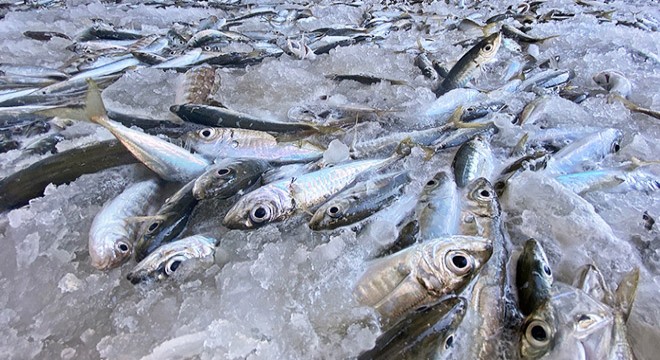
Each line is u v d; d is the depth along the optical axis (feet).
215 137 1.02
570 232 0.75
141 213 0.84
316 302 0.64
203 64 1.55
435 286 0.63
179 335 0.60
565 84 1.41
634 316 0.62
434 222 0.76
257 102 1.28
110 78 1.40
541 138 1.08
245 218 0.77
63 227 0.79
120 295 0.68
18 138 1.05
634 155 1.02
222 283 0.67
